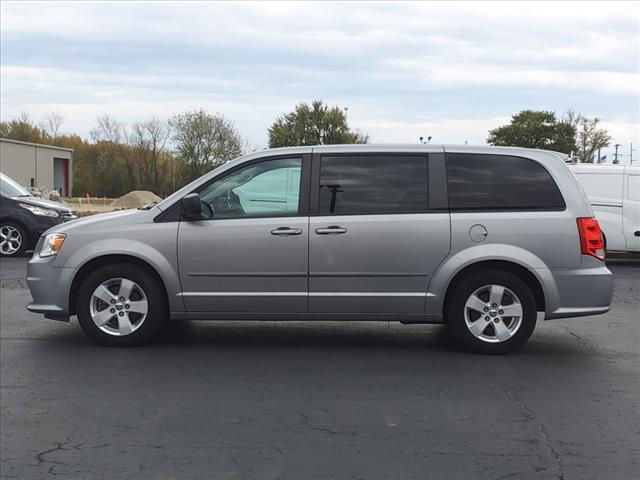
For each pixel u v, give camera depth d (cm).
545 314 660
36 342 719
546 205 664
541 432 466
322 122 7488
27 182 5466
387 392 554
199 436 456
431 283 660
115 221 683
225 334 763
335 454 426
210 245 666
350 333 774
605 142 7638
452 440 450
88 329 687
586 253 657
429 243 657
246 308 672
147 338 686
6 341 723
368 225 660
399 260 658
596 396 546
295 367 628
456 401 531
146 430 467
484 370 619
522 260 651
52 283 680
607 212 1480
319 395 546
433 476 394
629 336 770
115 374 602
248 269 666
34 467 406
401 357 665
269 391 556
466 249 655
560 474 398
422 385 573
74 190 7500
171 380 585
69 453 427
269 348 701
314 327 806
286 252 662
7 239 1518
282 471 401
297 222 664
